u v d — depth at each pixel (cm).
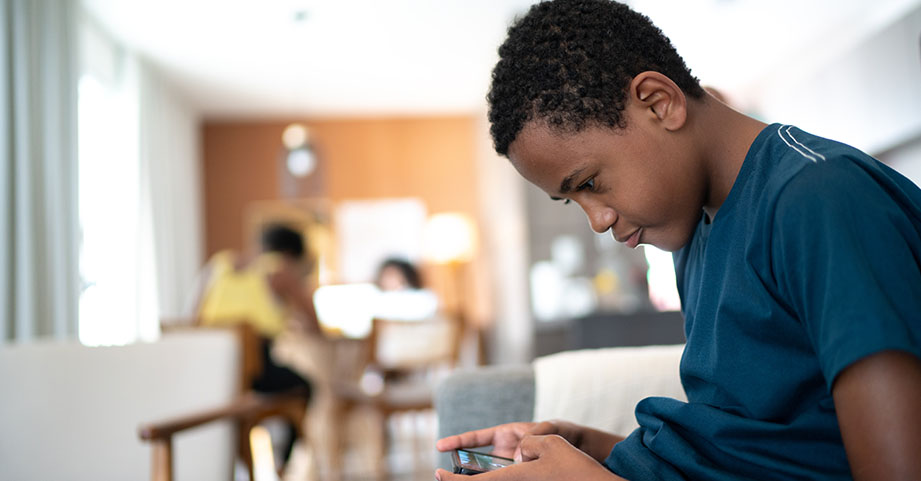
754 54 598
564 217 589
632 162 75
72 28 450
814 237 64
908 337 59
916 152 458
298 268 386
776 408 72
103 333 544
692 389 83
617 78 75
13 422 178
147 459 184
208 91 686
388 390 379
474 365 722
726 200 77
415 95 722
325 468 400
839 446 70
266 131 767
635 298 503
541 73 76
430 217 771
